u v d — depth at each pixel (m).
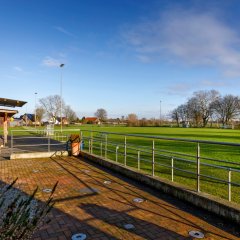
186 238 4.25
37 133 35.12
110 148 16.25
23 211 2.95
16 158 11.93
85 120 110.50
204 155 13.55
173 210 5.46
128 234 4.43
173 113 96.69
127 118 97.44
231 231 4.50
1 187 6.94
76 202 5.95
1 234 2.66
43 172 9.04
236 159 12.22
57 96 84.69
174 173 8.91
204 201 5.38
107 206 5.70
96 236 4.38
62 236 4.38
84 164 10.62
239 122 80.19
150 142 20.53
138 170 8.11
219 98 85.44
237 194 6.45
